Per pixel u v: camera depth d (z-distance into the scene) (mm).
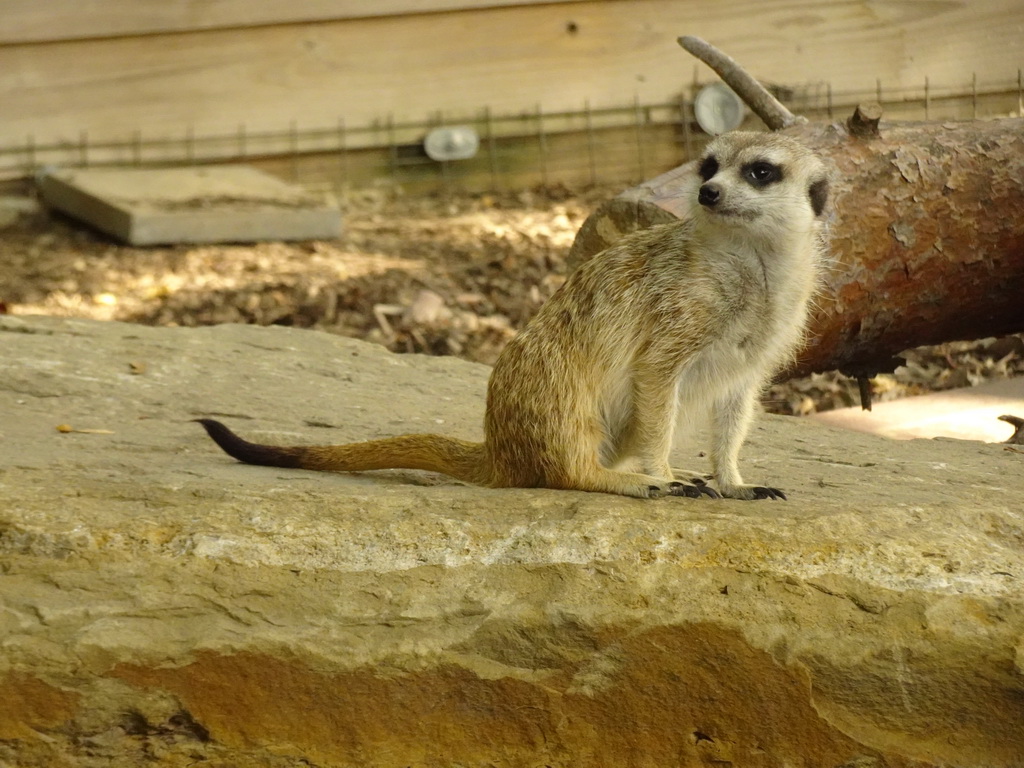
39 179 19859
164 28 19891
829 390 14625
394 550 6797
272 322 15797
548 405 7438
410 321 15852
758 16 20812
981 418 12617
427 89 20828
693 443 9992
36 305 16219
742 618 6500
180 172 19797
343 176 20906
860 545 6621
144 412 9422
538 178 21203
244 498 7070
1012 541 6891
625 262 7617
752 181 7551
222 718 6605
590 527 6793
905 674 6434
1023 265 11516
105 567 6699
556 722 6652
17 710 6488
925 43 20984
